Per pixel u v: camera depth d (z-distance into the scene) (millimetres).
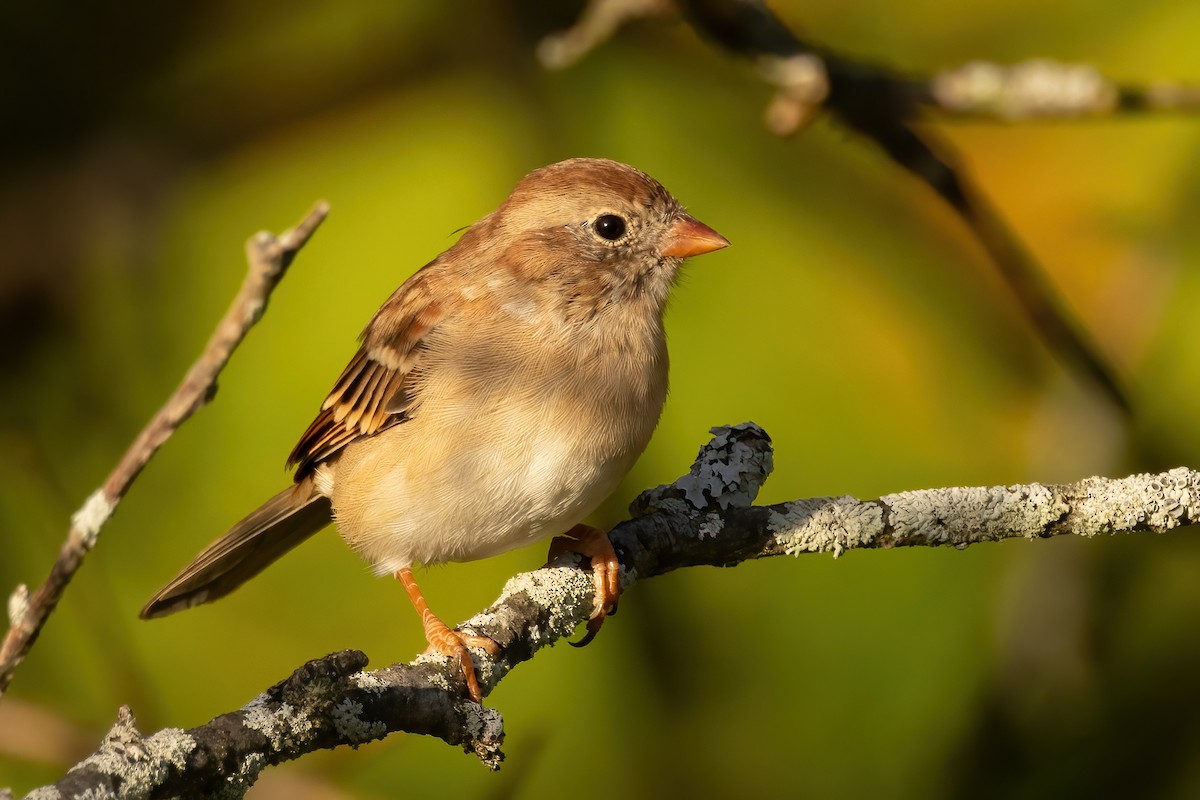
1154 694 9320
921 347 10570
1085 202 11078
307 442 8320
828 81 8602
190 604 8852
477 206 10812
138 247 11273
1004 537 6750
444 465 7430
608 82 11656
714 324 10312
